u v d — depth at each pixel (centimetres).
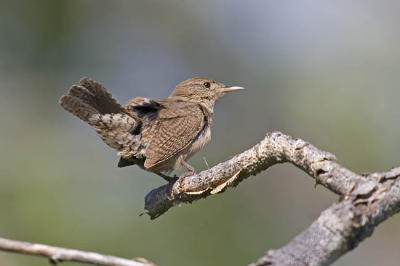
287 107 1395
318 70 1389
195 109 870
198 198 627
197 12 1527
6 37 1371
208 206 1119
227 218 1124
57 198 1074
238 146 1387
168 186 662
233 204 1178
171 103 888
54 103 1341
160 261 1034
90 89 718
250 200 1250
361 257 1236
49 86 1359
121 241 1032
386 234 1248
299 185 1342
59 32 1405
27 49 1375
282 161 509
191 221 1090
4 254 931
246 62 1479
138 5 1485
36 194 1059
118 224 1059
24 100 1323
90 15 1450
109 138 773
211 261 1068
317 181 456
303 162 475
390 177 425
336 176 441
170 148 798
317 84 1362
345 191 431
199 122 850
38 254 377
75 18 1426
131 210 1080
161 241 1055
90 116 728
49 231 1009
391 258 1228
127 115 751
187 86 1023
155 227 1066
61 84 1373
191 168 833
